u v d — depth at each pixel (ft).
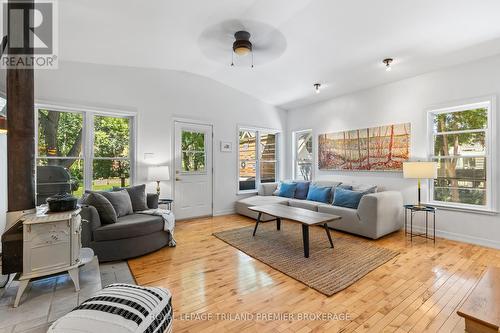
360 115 15.76
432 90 12.53
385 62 11.80
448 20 8.73
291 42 10.93
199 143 16.66
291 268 8.71
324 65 12.93
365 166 15.37
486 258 9.48
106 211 9.58
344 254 9.98
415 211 12.79
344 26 9.62
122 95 13.71
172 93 15.35
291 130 20.80
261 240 11.83
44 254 6.03
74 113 12.71
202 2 8.23
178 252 10.44
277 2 8.39
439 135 12.59
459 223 11.60
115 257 9.37
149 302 4.22
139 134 14.23
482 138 11.29
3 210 9.96
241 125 18.54
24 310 5.58
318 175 18.53
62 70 12.13
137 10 8.45
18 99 6.11
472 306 4.25
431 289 7.28
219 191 17.56
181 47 11.64
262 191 18.84
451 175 12.19
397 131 13.82
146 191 14.44
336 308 6.40
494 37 9.55
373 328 5.62
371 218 11.71
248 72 14.97
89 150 12.99
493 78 10.70
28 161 6.25
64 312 5.53
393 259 9.46
